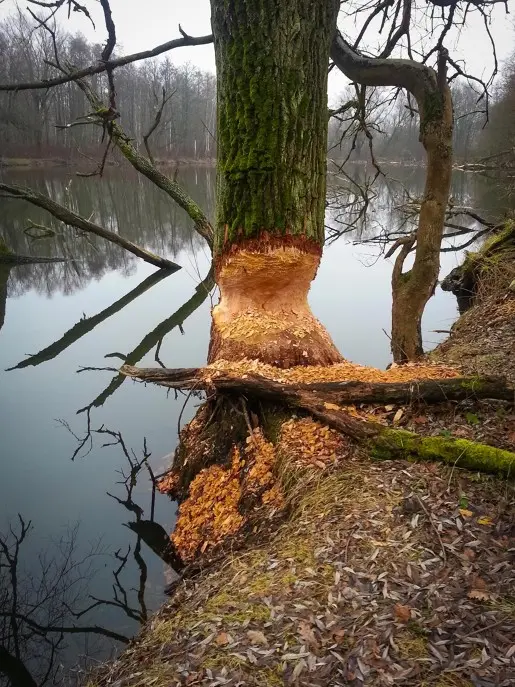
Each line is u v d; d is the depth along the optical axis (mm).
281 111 4320
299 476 3580
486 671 1960
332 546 2801
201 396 5242
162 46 5438
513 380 4703
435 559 2600
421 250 6012
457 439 3389
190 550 4070
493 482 3119
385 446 3506
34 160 37969
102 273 15883
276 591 2566
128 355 9523
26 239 19953
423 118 5602
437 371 4770
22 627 3713
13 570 4270
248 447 4250
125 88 42031
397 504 3039
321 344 4980
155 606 3811
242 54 4270
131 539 4602
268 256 4621
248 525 3615
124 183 34875
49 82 5633
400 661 2049
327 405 3986
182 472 4965
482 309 8242
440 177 5730
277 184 4465
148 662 2438
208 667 2176
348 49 5691
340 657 2107
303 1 4203
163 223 23203
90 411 7238
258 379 4266
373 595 2426
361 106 7012
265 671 2104
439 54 5402
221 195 4684
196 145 51438
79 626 3707
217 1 4352
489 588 2377
